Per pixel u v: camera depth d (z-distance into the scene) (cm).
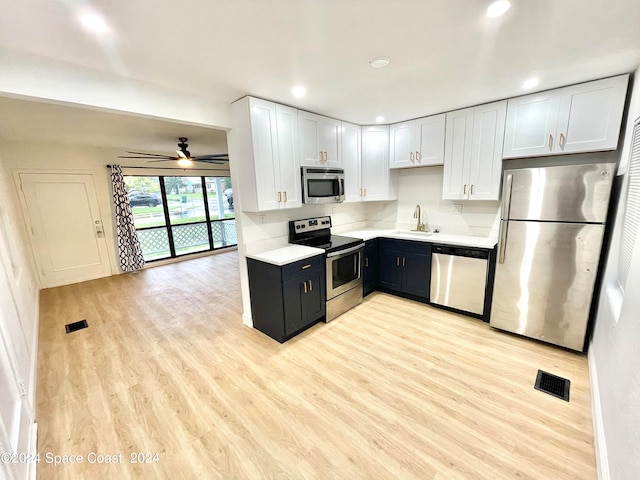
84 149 474
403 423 173
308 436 167
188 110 234
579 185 216
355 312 329
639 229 132
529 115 261
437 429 168
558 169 223
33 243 432
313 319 290
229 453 157
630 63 195
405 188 400
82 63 176
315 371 225
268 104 257
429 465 147
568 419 172
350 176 360
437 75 212
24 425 154
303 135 293
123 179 515
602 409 154
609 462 126
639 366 108
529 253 246
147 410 189
